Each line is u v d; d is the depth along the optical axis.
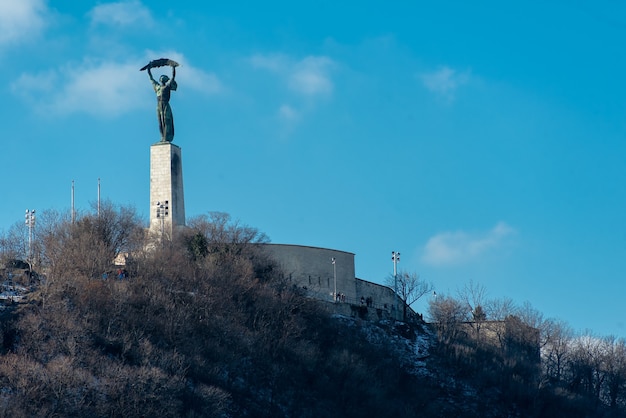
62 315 187.00
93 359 178.75
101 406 167.88
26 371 168.62
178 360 185.38
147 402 172.62
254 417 187.12
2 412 159.38
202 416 177.00
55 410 164.12
